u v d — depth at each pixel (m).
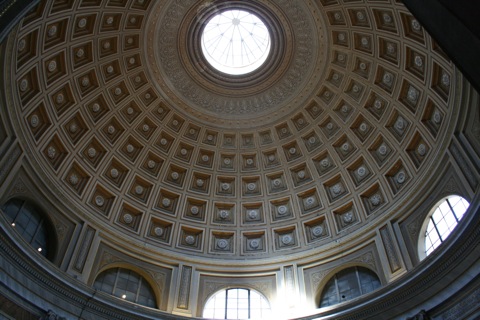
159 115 25.17
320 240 23.03
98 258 20.47
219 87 25.80
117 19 21.33
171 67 24.62
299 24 23.62
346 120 23.92
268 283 22.25
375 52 21.41
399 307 16.98
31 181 18.44
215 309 21.34
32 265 15.77
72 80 20.72
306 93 25.08
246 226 24.91
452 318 15.07
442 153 17.89
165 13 22.95
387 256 19.67
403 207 20.02
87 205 21.34
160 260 22.39
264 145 26.30
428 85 18.66
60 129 20.50
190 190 25.39
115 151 23.42
